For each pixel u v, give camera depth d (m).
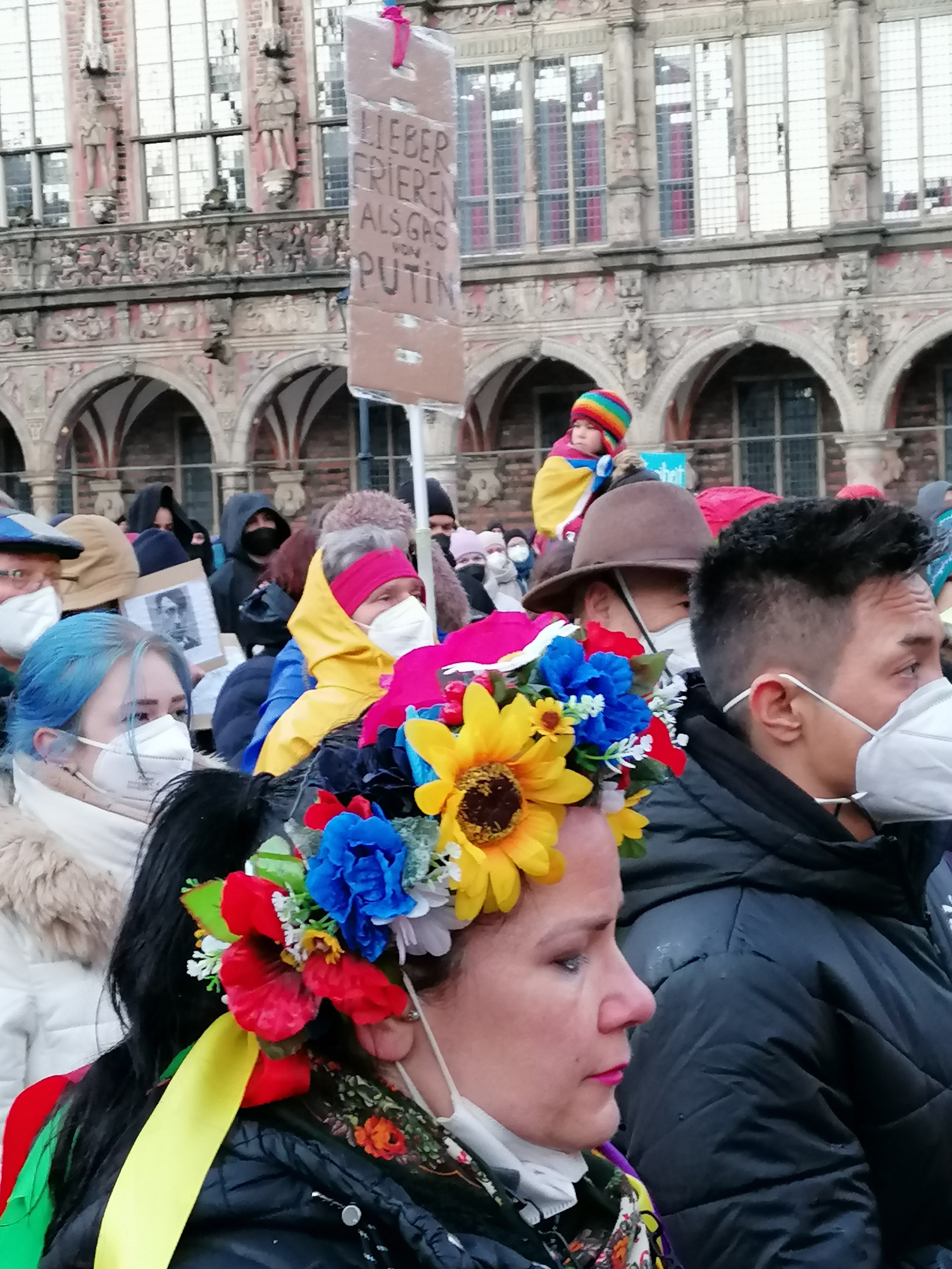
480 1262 1.64
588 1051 1.79
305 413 33.53
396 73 4.82
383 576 5.09
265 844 1.74
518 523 32.78
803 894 2.67
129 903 1.88
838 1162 2.51
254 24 33.66
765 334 29.39
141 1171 1.65
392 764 1.76
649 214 30.52
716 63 30.28
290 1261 1.61
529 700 1.77
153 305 31.92
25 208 32.47
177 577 7.51
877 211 29.55
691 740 2.79
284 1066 1.70
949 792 2.70
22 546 5.38
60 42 34.78
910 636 2.73
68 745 3.53
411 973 1.75
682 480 15.86
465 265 30.44
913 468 30.66
